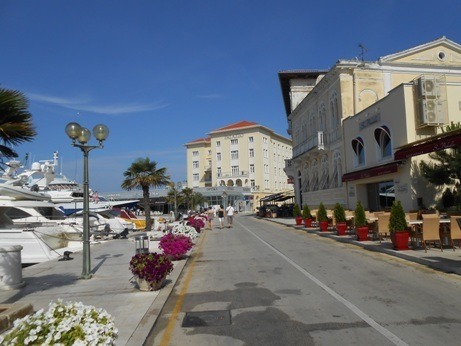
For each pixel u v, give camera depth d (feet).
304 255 46.24
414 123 67.41
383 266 36.11
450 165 56.95
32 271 41.73
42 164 96.48
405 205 67.51
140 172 107.34
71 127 36.50
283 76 154.61
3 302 27.50
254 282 31.91
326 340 18.04
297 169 151.33
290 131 172.24
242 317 22.31
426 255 38.04
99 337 13.06
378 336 18.17
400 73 94.99
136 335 19.53
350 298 25.22
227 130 331.77
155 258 30.66
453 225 39.47
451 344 16.85
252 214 240.73
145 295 28.09
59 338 12.42
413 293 25.68
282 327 20.21
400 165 68.23
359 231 54.70
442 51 96.94
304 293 27.17
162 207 263.29
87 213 36.83
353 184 90.63
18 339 12.43
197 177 360.48
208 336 19.51
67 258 50.31
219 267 40.57
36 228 59.72
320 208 75.36
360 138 85.30
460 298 23.97
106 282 33.63
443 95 66.64
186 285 32.12
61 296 28.76
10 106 25.46
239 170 327.06
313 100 121.29
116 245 69.41
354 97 93.66
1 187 58.44
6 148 27.32
